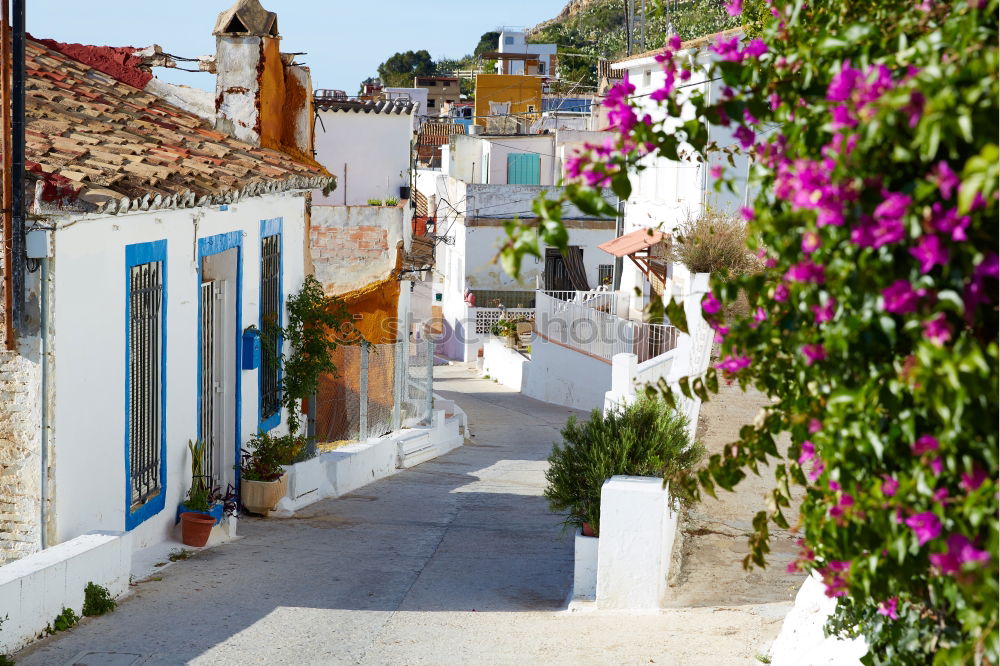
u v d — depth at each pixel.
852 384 3.16
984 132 2.49
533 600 9.46
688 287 20.05
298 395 15.52
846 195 2.76
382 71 138.50
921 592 3.35
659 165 29.45
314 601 9.17
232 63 15.48
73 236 8.77
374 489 15.83
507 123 53.66
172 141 12.77
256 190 12.38
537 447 22.22
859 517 3.09
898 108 2.53
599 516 9.08
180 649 7.54
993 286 2.69
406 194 37.50
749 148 3.77
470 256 42.97
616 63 32.44
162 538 11.04
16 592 7.36
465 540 12.27
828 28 3.58
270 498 13.11
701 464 10.05
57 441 8.65
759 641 7.32
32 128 10.27
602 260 41.44
